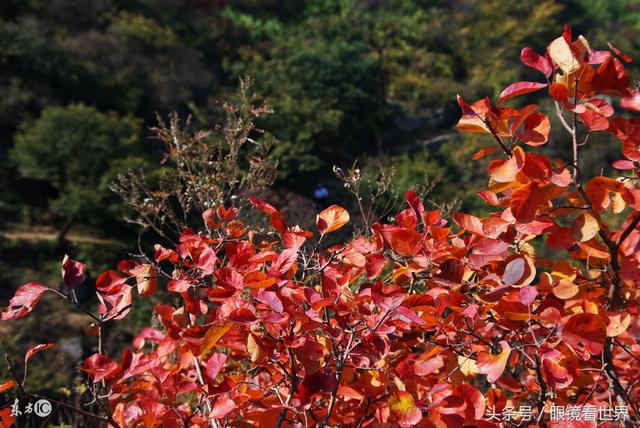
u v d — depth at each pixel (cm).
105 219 1491
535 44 3030
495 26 3083
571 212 177
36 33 1964
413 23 3152
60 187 1523
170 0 2656
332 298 182
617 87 167
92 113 1627
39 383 673
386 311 162
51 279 1298
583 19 3359
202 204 322
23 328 974
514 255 178
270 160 354
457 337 198
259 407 173
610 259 181
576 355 177
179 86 2023
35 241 1420
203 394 186
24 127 1644
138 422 200
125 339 997
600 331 157
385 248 201
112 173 1445
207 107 1938
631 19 3822
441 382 186
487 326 195
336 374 170
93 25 2294
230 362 238
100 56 2064
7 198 1606
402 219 189
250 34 2719
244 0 3067
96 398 180
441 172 314
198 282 187
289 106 1909
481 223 176
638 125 169
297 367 185
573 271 185
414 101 2509
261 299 151
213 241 201
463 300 176
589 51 168
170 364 221
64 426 290
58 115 1554
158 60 2109
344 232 674
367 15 3128
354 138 2172
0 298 1234
